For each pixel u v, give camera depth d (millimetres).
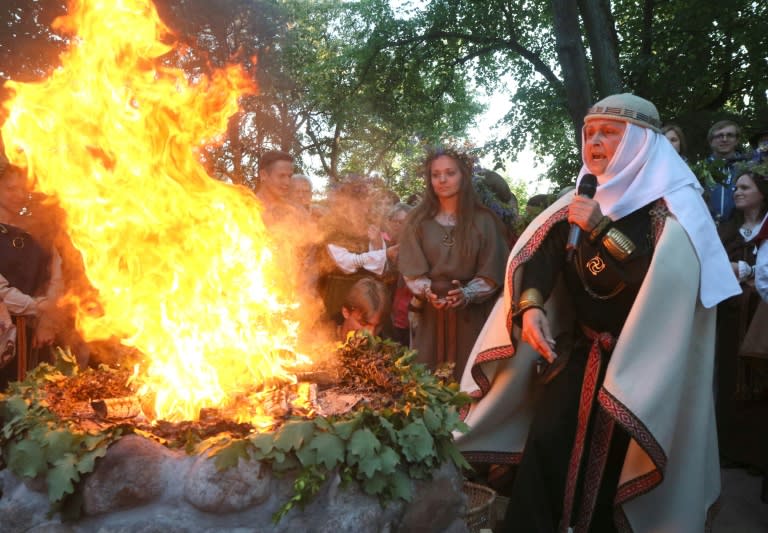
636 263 3014
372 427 2463
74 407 2688
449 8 21719
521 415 3447
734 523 4230
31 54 13891
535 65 21094
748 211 5426
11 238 4449
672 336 2895
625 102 3084
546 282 3170
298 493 2293
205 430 2445
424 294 4344
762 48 17234
